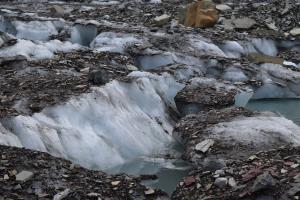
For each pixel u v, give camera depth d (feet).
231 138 48.06
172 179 44.39
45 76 58.65
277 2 113.50
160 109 57.98
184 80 65.57
